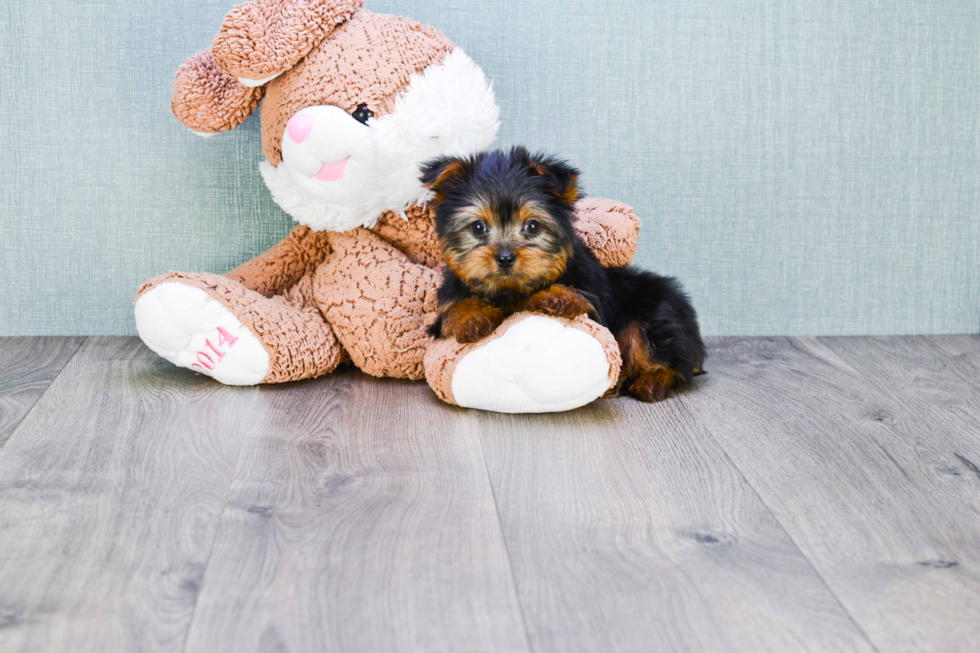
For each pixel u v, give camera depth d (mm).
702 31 2371
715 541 1271
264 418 1781
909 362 2277
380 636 1033
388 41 1935
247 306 1945
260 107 2100
